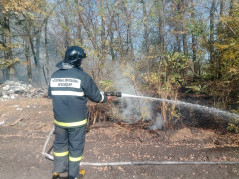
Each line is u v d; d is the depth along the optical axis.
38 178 2.85
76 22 4.32
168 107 4.50
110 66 4.30
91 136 4.22
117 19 4.43
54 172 2.73
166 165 3.16
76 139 2.62
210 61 4.49
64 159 2.72
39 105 6.95
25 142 4.04
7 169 3.04
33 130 4.68
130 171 3.03
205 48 4.41
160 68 4.17
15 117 5.50
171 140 3.97
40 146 3.86
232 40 3.78
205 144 3.80
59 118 2.58
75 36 4.34
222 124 4.61
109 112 4.85
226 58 3.85
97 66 4.21
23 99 8.17
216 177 2.84
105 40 4.29
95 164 3.17
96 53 4.09
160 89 4.14
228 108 4.26
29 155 3.50
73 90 2.53
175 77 4.18
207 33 4.21
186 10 4.72
